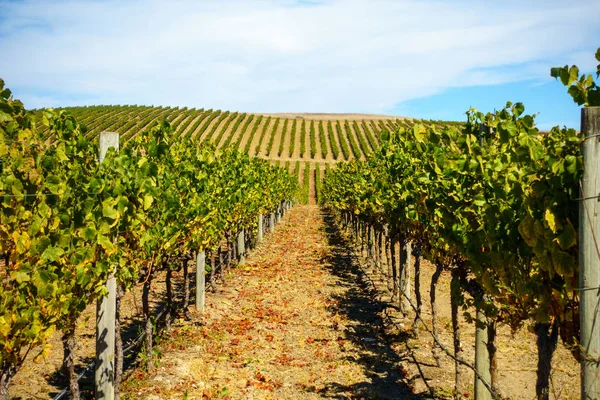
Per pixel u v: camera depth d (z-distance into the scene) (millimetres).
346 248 18109
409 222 7516
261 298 10680
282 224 27984
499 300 3785
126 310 9039
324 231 24312
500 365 6527
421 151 6227
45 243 3162
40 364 6246
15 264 3061
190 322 8453
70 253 3604
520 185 3156
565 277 2766
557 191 2678
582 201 2455
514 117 4070
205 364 6664
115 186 4324
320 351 7406
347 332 8312
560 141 3068
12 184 2961
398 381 6195
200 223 7820
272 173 21609
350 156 61531
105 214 4062
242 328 8492
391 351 7293
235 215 11883
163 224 6238
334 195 24672
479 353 4766
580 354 2578
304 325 8812
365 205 12312
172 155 8094
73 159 4336
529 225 2939
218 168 10539
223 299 10320
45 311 3295
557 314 3002
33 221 3092
